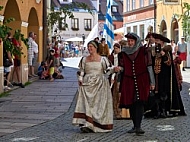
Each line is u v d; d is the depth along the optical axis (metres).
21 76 19.09
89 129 9.42
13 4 18.55
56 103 14.06
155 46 11.40
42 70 22.48
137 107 9.19
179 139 8.77
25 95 15.91
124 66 9.27
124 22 50.88
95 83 9.45
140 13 45.53
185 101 14.29
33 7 22.27
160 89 11.23
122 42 11.60
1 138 8.99
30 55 21.91
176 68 12.11
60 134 9.34
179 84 12.14
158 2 40.47
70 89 17.94
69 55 59.78
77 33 76.00
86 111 9.34
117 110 11.16
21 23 19.23
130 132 9.38
